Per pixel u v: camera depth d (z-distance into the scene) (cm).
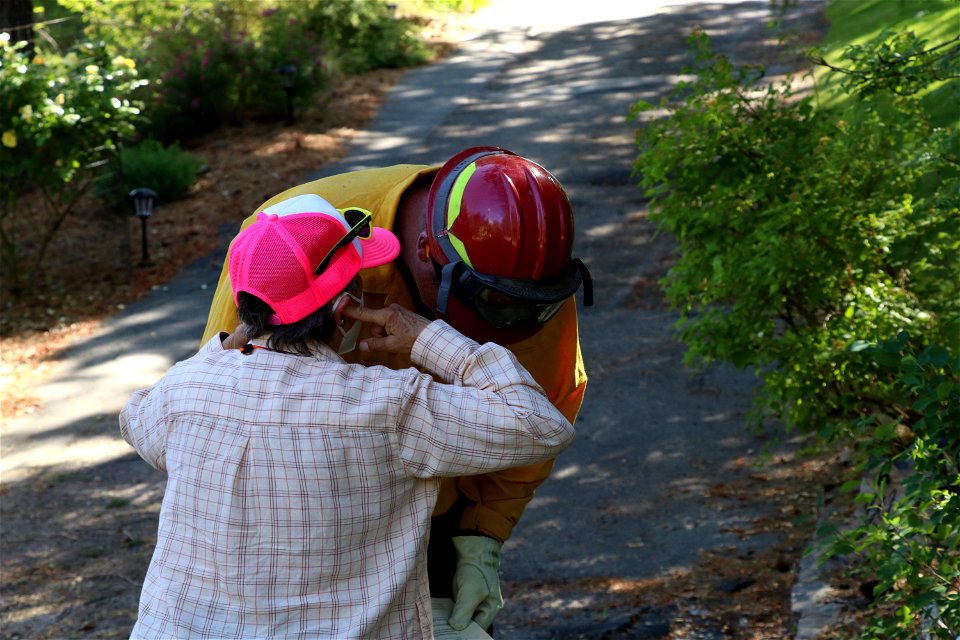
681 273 474
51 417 776
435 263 236
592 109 1422
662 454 631
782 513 534
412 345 210
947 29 532
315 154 1338
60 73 954
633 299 884
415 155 1308
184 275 1034
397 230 254
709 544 518
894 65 395
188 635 193
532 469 264
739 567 487
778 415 454
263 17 1561
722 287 440
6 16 1175
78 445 730
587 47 1777
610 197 1113
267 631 191
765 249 412
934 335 388
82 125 973
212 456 194
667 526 545
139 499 650
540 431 196
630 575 499
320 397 193
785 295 433
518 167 232
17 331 939
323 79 1526
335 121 1471
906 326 388
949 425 264
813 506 531
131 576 556
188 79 1435
